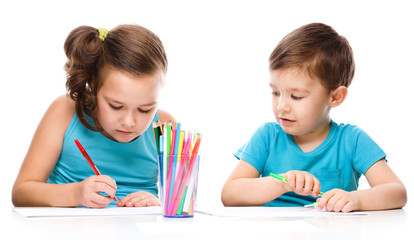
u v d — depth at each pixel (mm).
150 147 1642
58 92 2303
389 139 2436
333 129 1572
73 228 905
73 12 2312
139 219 1028
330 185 1529
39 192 1348
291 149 1565
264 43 2451
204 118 2443
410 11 2434
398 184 1400
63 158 1542
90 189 1238
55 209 1191
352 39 2457
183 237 823
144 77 1335
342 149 1549
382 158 1509
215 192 2428
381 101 2455
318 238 830
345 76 1533
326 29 1527
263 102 2451
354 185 1563
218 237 826
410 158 2408
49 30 2303
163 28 2426
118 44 1364
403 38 2439
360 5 2449
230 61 2451
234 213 1126
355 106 2469
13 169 2250
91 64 1402
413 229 935
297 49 1433
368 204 1283
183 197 1059
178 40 2436
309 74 1427
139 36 1383
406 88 2439
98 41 1397
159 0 2412
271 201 1535
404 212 1249
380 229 932
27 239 805
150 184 1651
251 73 2449
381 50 2451
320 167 1538
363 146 1525
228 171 2436
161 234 849
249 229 907
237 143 2443
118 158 1573
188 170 1064
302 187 1277
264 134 1613
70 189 1302
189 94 2441
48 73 2301
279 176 1300
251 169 1572
